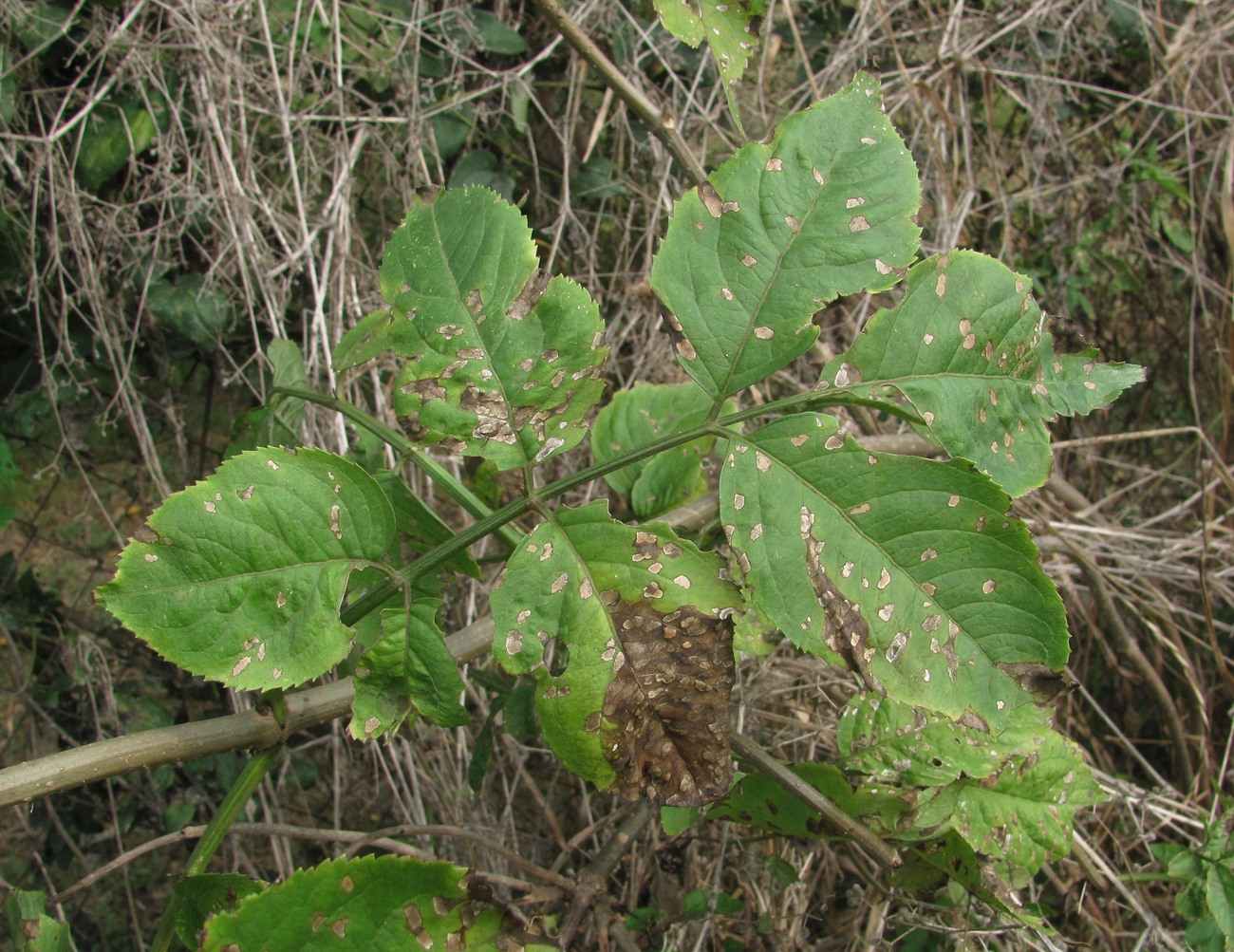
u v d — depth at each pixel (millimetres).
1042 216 1037
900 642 407
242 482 406
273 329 762
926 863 543
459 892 403
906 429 831
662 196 842
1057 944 549
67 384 792
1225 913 611
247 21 773
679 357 430
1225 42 1066
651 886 702
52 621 841
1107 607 821
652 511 604
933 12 983
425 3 821
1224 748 920
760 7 490
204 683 851
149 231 769
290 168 783
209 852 443
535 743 771
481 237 441
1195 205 1069
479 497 591
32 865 833
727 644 410
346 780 822
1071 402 433
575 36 548
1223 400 1071
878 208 429
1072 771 554
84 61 773
